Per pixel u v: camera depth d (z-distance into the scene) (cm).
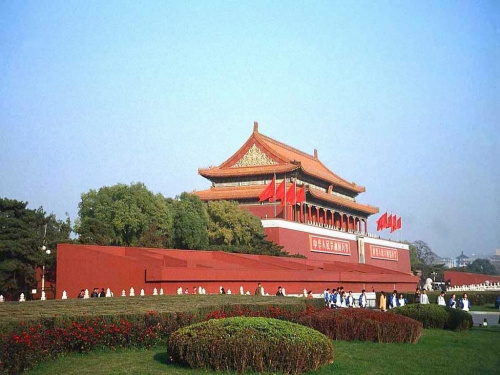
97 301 2928
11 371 1694
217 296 3562
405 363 2038
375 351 2284
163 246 6688
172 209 7312
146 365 1852
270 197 9550
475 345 2641
